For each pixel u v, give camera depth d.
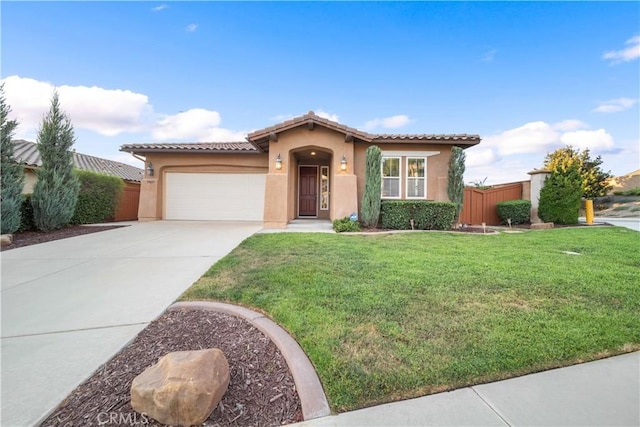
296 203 15.56
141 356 2.59
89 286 4.43
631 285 4.15
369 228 10.91
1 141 8.80
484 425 1.82
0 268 5.45
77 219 12.12
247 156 14.20
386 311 3.32
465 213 13.54
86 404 2.01
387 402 2.03
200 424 1.85
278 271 4.89
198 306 3.62
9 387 2.16
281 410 2.00
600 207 21.05
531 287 4.09
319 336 2.78
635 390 2.12
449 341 2.69
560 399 2.04
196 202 14.61
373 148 10.87
